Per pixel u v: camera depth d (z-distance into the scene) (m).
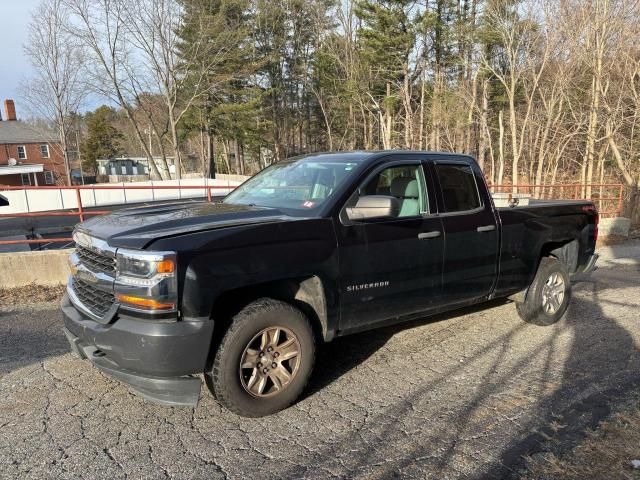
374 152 4.27
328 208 3.65
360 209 3.66
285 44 44.50
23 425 3.30
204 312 3.03
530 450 2.99
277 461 2.92
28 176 55.97
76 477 2.76
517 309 5.38
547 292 5.27
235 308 3.35
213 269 3.05
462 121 28.94
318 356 4.49
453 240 4.32
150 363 2.94
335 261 3.59
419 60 32.91
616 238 12.70
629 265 9.27
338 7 40.16
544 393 3.74
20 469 2.83
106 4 35.59
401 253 3.97
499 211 4.76
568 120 24.19
